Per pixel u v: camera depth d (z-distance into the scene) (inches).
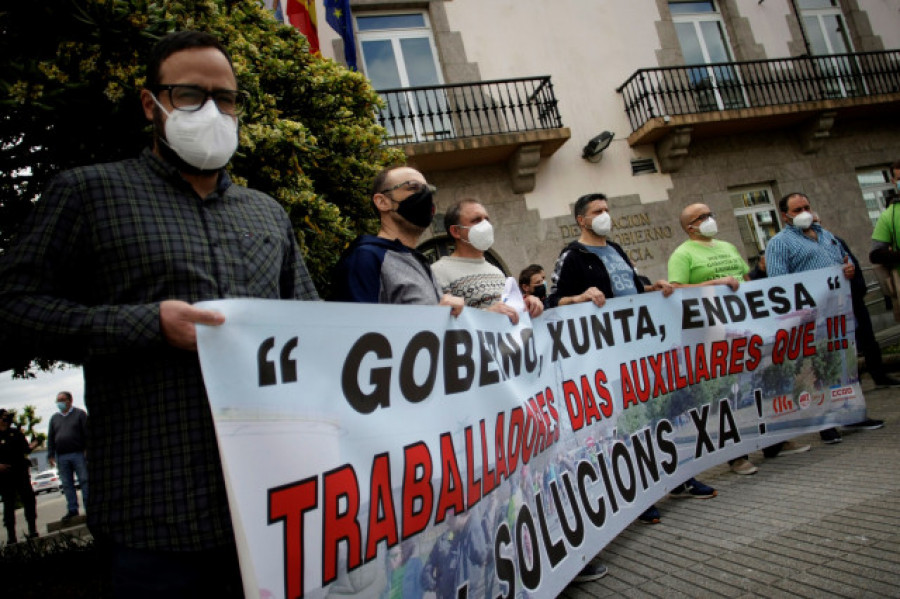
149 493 47.3
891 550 87.9
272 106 166.2
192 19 142.2
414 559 58.9
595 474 101.7
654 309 129.2
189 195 56.2
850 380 160.9
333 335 55.9
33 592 139.9
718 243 163.2
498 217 357.1
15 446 274.4
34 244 47.8
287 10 311.4
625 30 406.3
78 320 44.7
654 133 378.0
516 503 78.9
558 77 385.7
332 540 50.2
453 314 74.6
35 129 124.8
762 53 434.6
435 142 328.5
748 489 130.8
